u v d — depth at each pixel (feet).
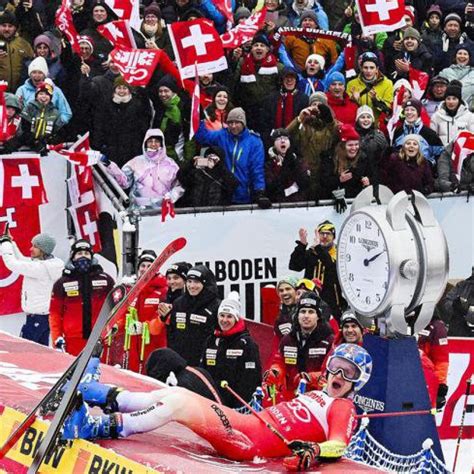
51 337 123.54
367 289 97.14
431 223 96.58
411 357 96.58
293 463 72.69
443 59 169.27
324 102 140.87
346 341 108.37
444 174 146.82
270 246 136.87
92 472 73.67
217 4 155.74
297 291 118.62
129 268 127.03
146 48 144.05
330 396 79.25
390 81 153.48
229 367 108.88
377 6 152.56
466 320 135.23
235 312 109.09
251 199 138.62
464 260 145.69
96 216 131.95
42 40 142.10
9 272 130.11
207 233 134.00
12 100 131.95
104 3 147.23
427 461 93.15
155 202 134.31
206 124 139.74
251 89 145.79
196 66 134.82
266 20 156.97
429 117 156.46
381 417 94.94
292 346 110.01
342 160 141.38
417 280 95.45
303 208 137.69
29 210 131.23
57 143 135.64
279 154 139.13
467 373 120.06
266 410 78.48
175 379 93.56
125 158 137.80
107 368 95.04
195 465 71.87
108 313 75.66
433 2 176.65
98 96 136.67
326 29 166.40
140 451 73.46
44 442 72.43
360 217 97.55
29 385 84.74
